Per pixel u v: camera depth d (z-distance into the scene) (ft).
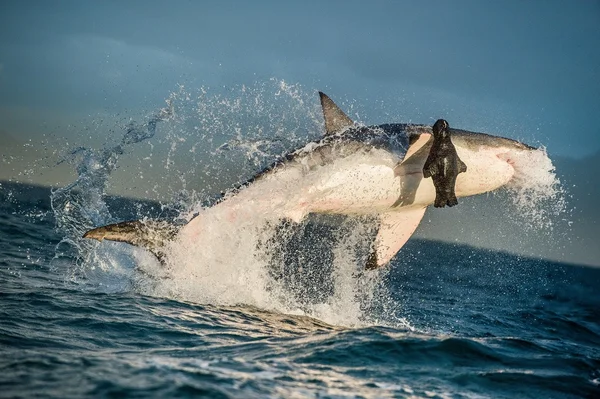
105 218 96.53
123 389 38.55
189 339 55.16
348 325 67.62
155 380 40.81
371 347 55.06
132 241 68.33
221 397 38.73
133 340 53.62
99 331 55.31
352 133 70.23
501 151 71.92
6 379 38.99
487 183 72.23
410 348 55.83
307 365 49.16
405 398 43.93
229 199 69.92
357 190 68.08
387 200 69.31
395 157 67.56
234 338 56.54
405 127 70.69
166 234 69.46
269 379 44.19
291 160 69.21
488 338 64.39
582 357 60.39
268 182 68.95
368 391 44.39
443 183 63.16
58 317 58.70
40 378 39.60
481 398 45.98
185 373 43.24
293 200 68.69
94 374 41.09
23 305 61.77
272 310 69.87
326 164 68.03
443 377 49.78
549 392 48.91
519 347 61.87
